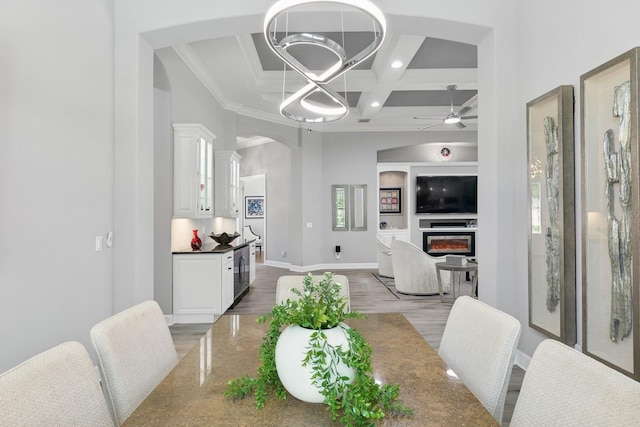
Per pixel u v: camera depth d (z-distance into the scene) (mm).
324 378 968
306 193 8211
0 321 1914
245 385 1098
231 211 5816
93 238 2725
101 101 2834
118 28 3041
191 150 4480
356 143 8586
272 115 7293
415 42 4344
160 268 4359
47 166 2246
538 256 2719
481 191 3268
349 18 3584
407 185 9266
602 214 2127
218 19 3049
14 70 1996
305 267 8188
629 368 1945
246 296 5867
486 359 1285
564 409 916
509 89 3074
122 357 1251
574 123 2434
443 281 5812
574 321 2434
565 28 2488
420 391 1106
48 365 952
